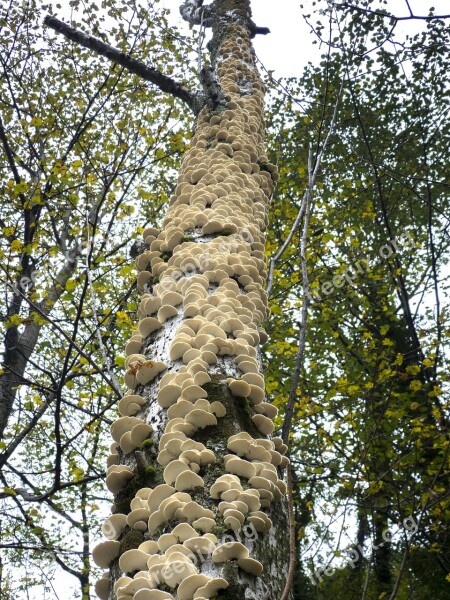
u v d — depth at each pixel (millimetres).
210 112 6090
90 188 7793
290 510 2762
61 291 8242
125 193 8047
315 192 11602
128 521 2391
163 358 3166
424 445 9805
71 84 9695
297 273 9578
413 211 12617
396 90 12125
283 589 2336
